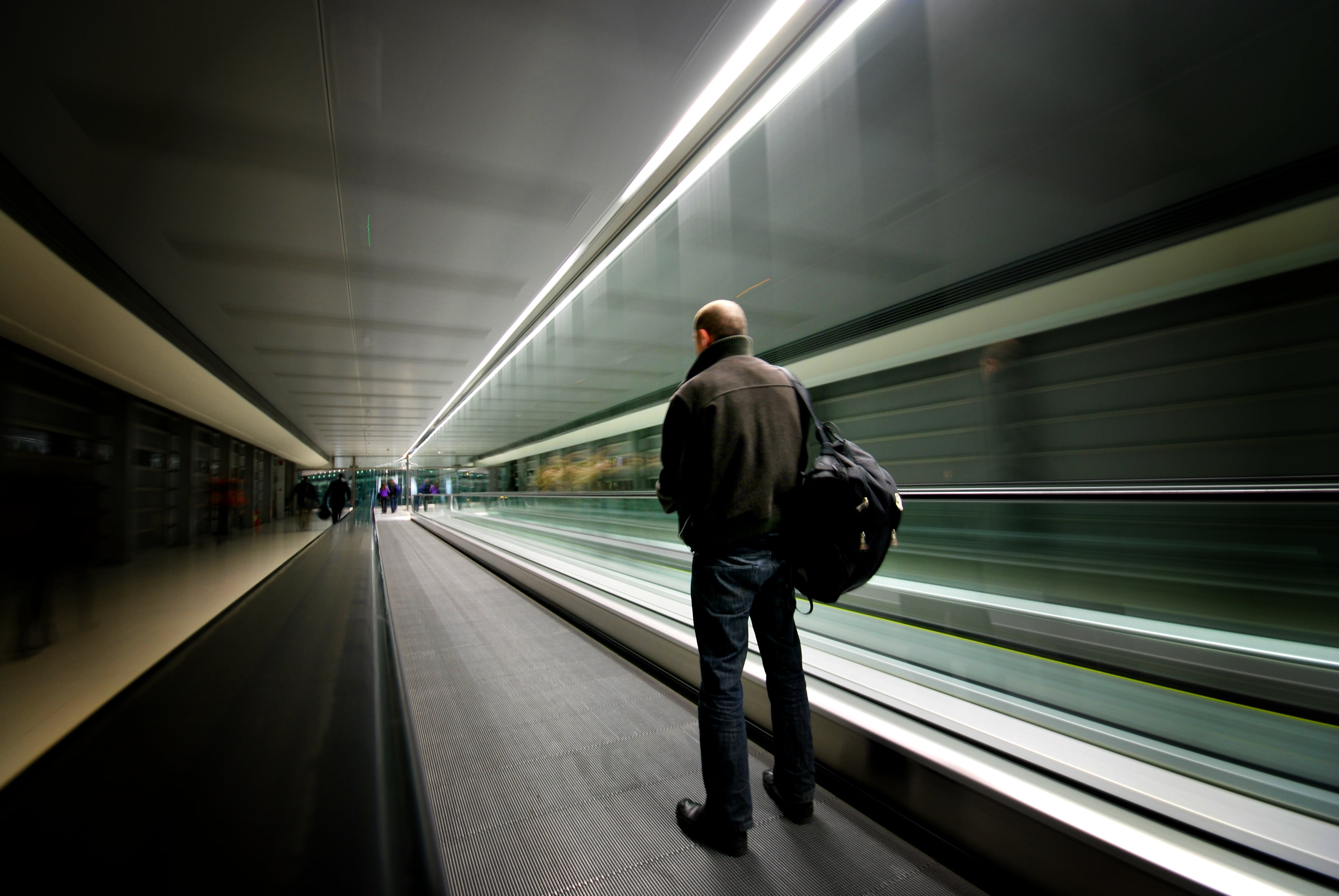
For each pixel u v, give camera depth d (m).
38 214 3.27
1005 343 5.07
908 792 1.44
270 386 9.36
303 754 1.08
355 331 6.11
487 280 4.71
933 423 5.90
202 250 4.04
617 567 4.68
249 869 0.71
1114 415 4.29
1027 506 3.53
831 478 1.33
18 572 5.81
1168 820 1.08
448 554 8.78
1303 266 3.25
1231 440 3.60
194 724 1.25
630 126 2.84
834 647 2.18
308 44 2.27
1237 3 2.61
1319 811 1.07
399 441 20.73
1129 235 3.66
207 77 2.42
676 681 2.50
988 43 2.90
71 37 2.16
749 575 1.37
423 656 3.07
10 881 0.69
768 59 2.42
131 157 2.94
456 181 3.26
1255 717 1.40
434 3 2.12
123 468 8.52
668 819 1.52
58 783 0.94
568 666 2.86
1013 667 1.80
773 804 1.58
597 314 6.68
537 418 14.76
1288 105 2.77
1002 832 1.23
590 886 1.25
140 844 0.77
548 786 1.70
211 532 12.75
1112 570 3.25
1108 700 1.53
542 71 2.46
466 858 1.36
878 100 3.31
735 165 3.79
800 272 5.51
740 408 1.40
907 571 3.56
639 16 2.20
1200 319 3.76
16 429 6.47
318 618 2.46
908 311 5.39
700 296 6.19
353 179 3.21
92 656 3.69
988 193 3.98
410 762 1.06
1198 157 3.17
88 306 4.53
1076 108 3.25
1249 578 2.89
